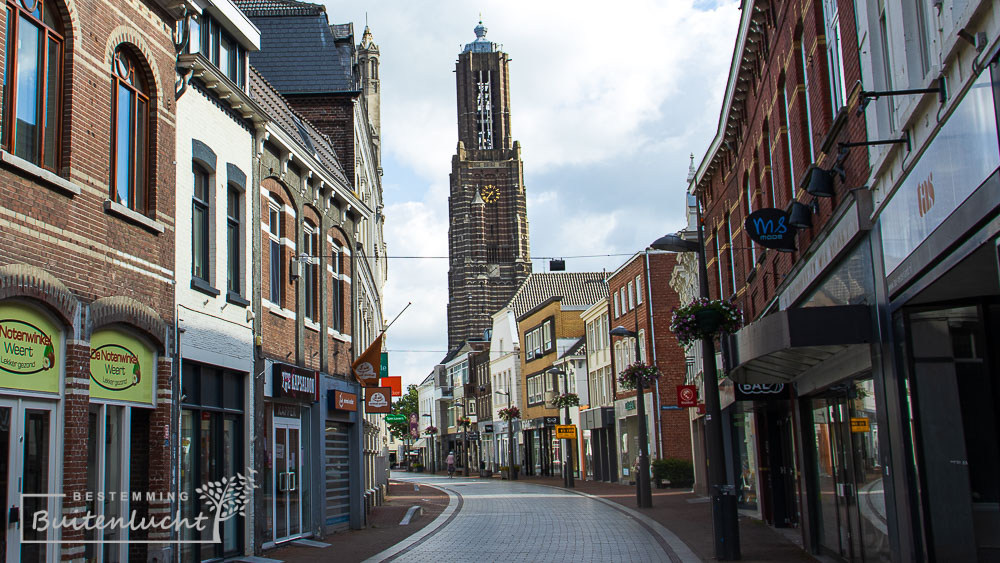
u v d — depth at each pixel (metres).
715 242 28.19
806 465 15.99
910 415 9.90
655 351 43.41
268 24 29.84
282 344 18.89
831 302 13.40
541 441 68.06
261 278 17.78
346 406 22.55
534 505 33.06
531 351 69.25
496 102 128.88
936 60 8.65
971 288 9.12
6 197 9.59
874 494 11.57
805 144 15.11
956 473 9.63
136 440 13.02
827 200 13.36
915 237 9.22
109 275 11.62
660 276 43.97
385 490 41.59
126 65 12.53
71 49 10.94
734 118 22.77
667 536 19.88
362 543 19.56
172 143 13.54
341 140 28.00
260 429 17.19
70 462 10.54
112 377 11.93
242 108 16.66
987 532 9.53
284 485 18.97
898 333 10.12
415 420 71.69
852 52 11.73
